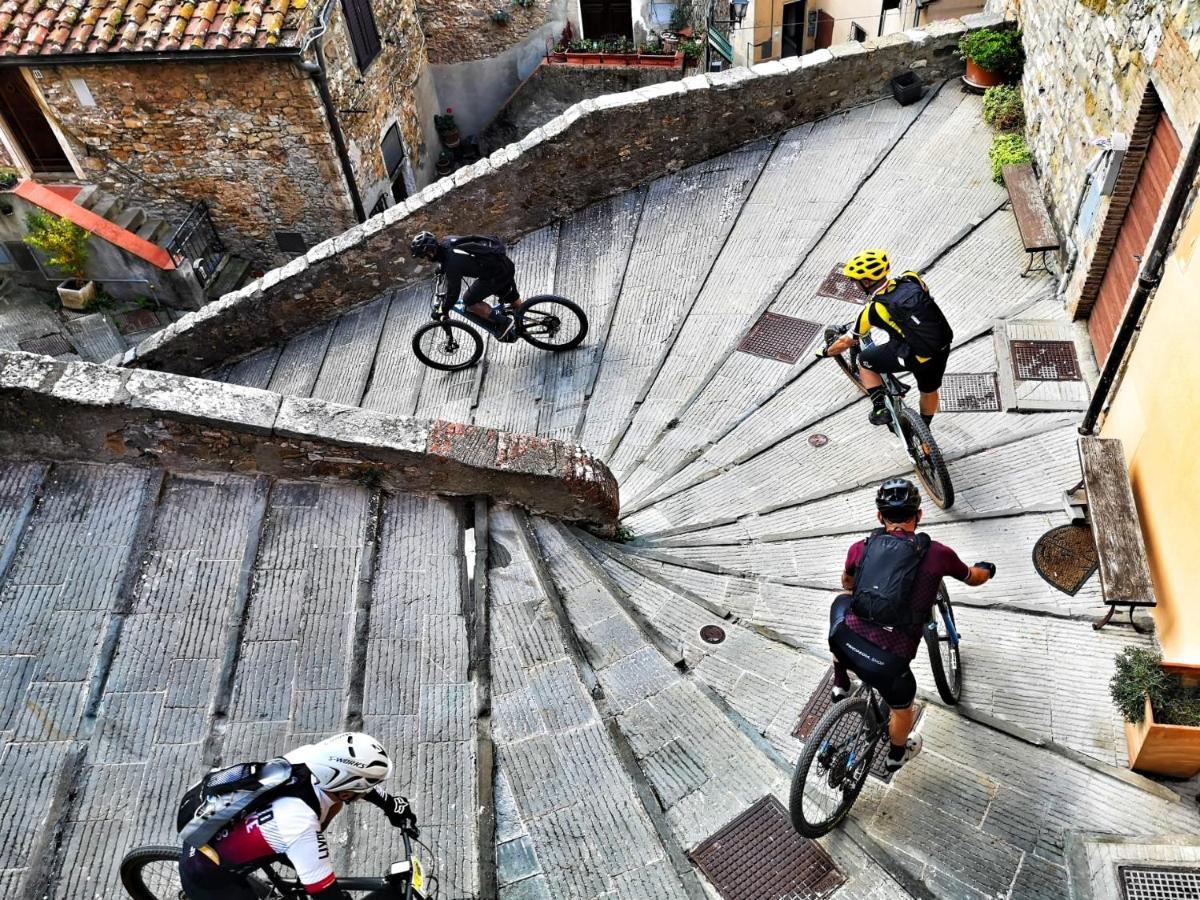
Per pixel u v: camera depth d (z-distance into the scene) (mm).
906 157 9938
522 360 8984
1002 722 4980
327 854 3305
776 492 6887
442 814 4488
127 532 5609
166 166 13273
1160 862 4281
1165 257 5555
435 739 4828
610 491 6363
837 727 4336
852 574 4430
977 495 6395
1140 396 5676
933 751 4887
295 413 5867
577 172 10117
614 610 5738
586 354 8758
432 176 17172
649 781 4750
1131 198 6699
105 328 13141
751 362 8180
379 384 9188
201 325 9836
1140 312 5859
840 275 8828
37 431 5781
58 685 4824
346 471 6023
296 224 13906
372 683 5039
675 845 4438
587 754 4797
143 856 3732
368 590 5527
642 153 10258
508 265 8258
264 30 11617
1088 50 7656
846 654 4234
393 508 6074
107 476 5887
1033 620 5508
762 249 9336
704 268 9328
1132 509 5441
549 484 6094
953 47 10547
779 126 10617
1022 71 9977
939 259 8617
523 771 4719
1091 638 5348
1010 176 8867
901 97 10586
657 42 16188
